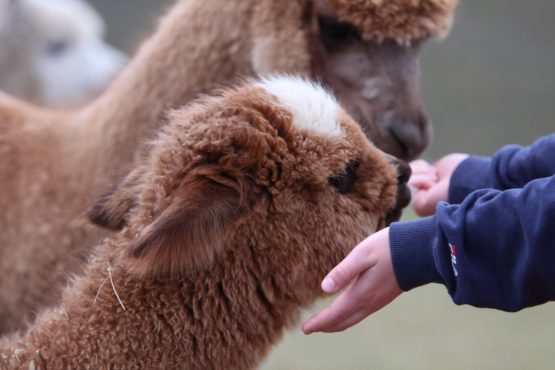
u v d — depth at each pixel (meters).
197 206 5.73
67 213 8.30
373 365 12.92
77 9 19.12
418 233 5.81
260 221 6.14
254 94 6.44
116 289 6.19
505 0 30.80
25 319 7.91
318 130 6.29
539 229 5.41
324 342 14.20
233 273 6.17
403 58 8.47
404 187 6.90
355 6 8.22
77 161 8.47
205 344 6.22
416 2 8.23
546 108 27.19
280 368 12.79
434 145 25.55
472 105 27.22
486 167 7.61
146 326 6.11
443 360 13.21
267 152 6.08
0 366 6.21
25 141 8.66
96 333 6.14
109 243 6.51
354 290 5.96
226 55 8.40
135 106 8.37
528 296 5.62
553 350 13.70
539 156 7.23
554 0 30.66
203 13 8.37
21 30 18.28
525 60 29.22
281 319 6.42
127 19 29.80
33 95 18.34
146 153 7.22
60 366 6.12
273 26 8.36
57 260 8.27
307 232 6.22
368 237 5.97
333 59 8.46
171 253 5.61
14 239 8.39
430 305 16.36
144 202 6.23
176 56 8.38
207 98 6.76
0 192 8.50
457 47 29.48
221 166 5.95
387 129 8.27
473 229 5.64
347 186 6.44
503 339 14.23
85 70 18.47
